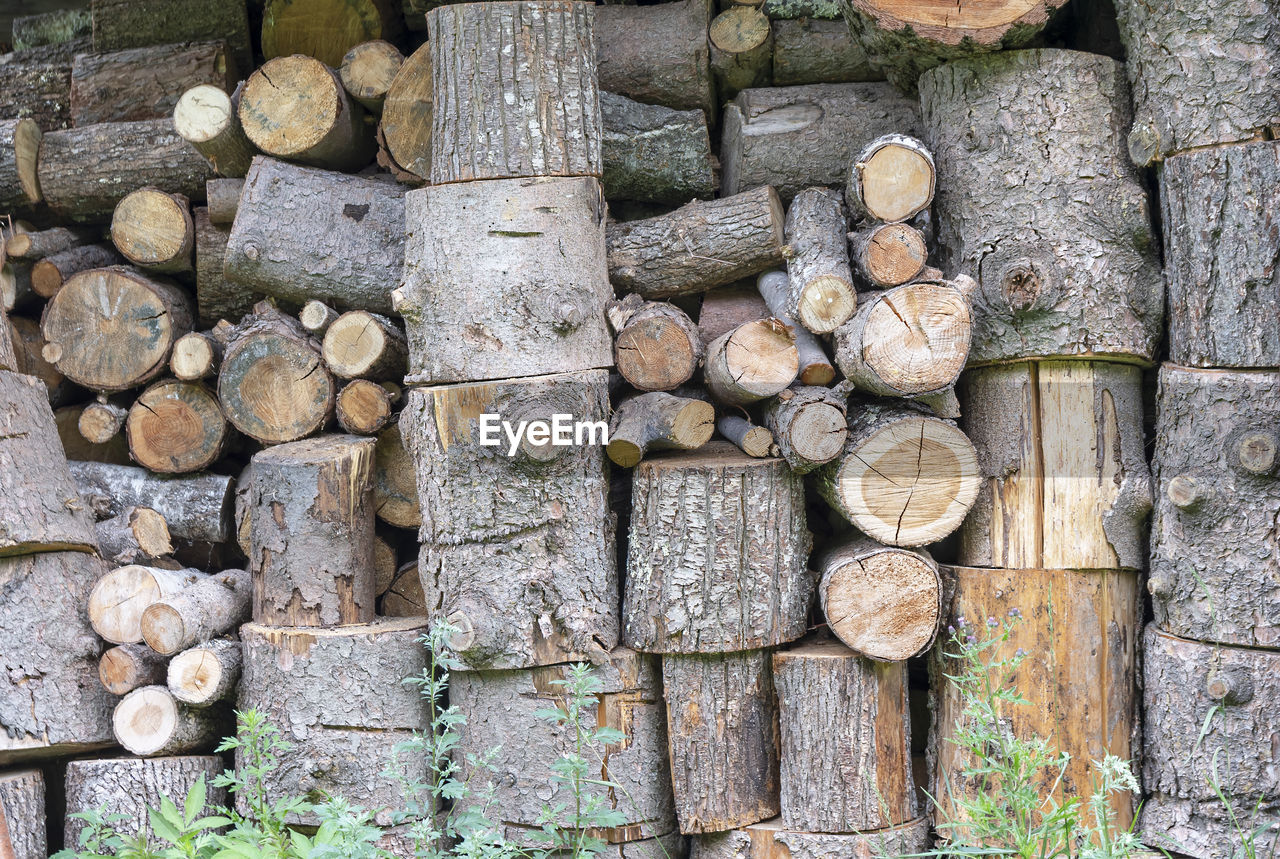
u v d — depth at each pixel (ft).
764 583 9.93
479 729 10.24
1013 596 10.15
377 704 10.20
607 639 10.26
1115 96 10.48
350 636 10.22
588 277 10.46
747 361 9.96
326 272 11.53
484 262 10.23
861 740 9.88
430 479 10.17
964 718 10.12
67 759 11.10
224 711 11.07
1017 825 8.40
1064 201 10.19
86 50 13.89
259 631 10.36
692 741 10.04
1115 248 10.21
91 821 9.18
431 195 10.44
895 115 11.66
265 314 11.68
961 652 10.25
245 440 12.55
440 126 10.53
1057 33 12.03
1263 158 9.55
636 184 11.94
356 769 10.14
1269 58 9.62
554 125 10.41
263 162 11.64
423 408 10.19
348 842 7.59
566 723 10.05
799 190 11.71
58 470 10.98
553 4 10.50
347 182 11.76
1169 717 9.95
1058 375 10.25
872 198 10.42
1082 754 9.98
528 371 10.15
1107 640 10.18
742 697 10.11
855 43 12.09
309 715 10.16
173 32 13.55
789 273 10.72
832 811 9.82
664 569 9.95
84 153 12.69
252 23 14.14
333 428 11.96
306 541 10.53
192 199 12.87
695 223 11.10
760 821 10.20
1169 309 10.34
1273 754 9.45
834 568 9.84
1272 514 9.52
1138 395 10.64
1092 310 10.05
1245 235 9.64
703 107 12.49
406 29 13.93
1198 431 9.86
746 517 9.90
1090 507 10.15
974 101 10.49
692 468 9.88
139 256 12.25
